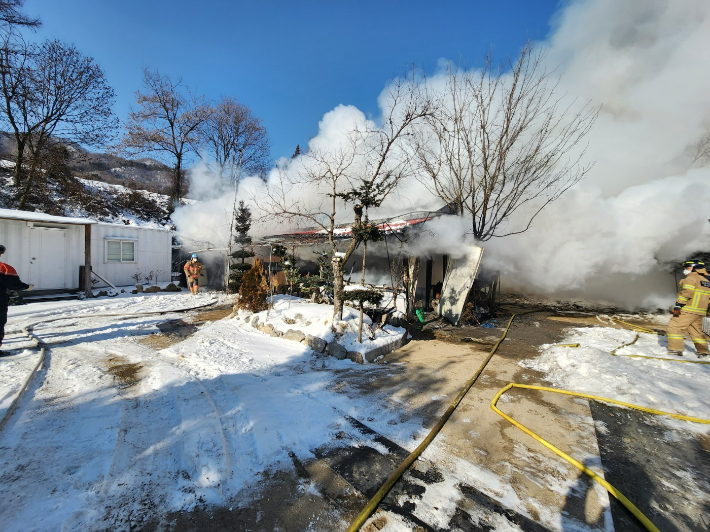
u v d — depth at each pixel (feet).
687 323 17.99
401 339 21.11
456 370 16.92
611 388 14.07
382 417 11.90
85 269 37.70
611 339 22.76
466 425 11.44
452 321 28.48
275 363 17.37
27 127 61.82
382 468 9.07
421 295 32.71
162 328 24.71
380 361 18.24
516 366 17.72
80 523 7.00
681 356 18.35
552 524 7.23
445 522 7.23
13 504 7.36
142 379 14.82
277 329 22.09
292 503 7.76
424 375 16.11
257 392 13.57
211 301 37.45
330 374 15.96
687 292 18.03
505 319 31.53
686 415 11.93
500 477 8.76
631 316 33.73
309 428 10.98
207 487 8.20
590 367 15.93
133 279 48.73
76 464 8.86
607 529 7.11
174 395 13.15
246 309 26.78
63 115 65.67
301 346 19.95
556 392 14.11
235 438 10.31
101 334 22.48
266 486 8.30
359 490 8.21
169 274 53.93
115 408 12.03
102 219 64.69
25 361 16.62
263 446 9.89
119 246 47.03
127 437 10.22
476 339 23.53
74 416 11.41
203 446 9.75
